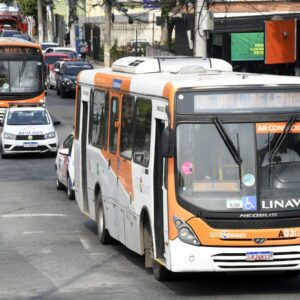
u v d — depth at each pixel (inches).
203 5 2524.6
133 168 1250.0
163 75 1259.8
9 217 1797.5
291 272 1192.8
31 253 1405.0
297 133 1090.7
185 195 1069.1
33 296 1091.3
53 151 2928.2
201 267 1064.8
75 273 1239.5
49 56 5546.3
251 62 3297.2
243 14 3430.1
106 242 1470.2
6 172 2576.3
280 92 1091.3
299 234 1072.2
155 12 6033.5
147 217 1189.1
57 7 7426.2
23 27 7032.5
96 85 1503.4
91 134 1536.7
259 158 1079.6
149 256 1209.4
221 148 1078.4
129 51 5383.9
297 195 1075.9
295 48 2775.6
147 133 1186.6
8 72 3622.0
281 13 3299.7
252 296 1093.1
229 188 1072.2
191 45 3654.0
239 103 1085.1
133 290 1122.0
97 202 1508.4
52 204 1984.5
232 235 1061.8
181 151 1077.8
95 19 6899.6
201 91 1083.3
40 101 3646.7
